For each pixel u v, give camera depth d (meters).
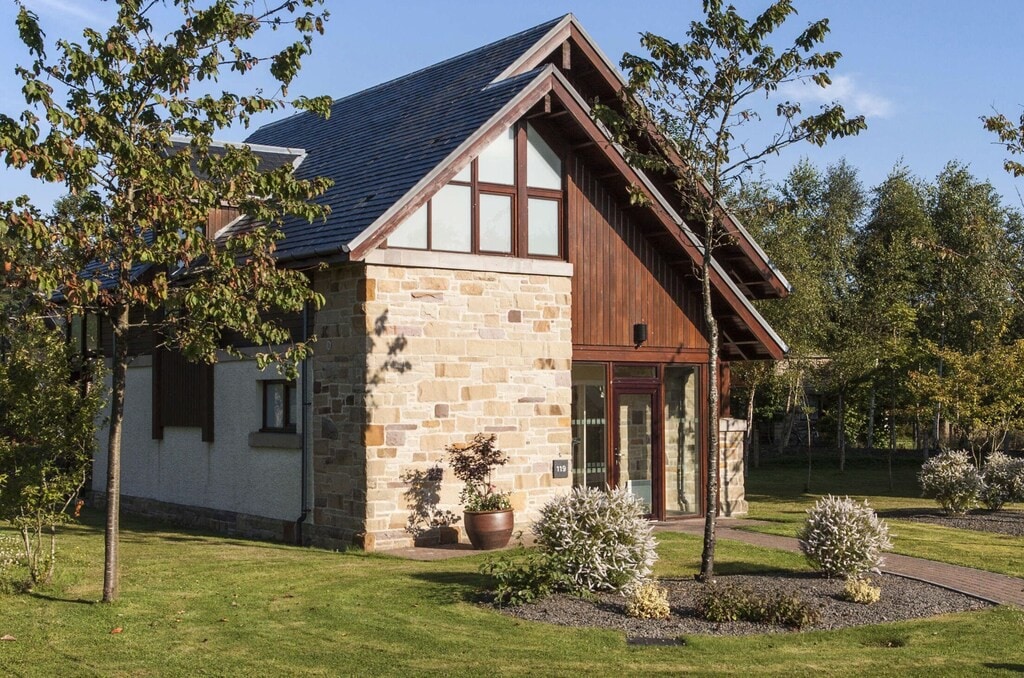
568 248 16.70
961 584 12.24
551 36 16.97
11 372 11.03
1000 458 20.64
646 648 9.10
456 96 17.55
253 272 10.39
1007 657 8.88
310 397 15.34
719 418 19.03
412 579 11.98
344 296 14.65
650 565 11.34
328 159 18.77
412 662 8.56
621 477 17.59
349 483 14.49
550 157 16.66
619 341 17.47
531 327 16.03
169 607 10.51
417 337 14.71
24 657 8.66
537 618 10.09
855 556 12.13
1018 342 21.70
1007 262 16.48
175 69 10.15
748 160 12.27
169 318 10.83
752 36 11.79
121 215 9.95
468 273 15.32
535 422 15.98
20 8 9.79
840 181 41.06
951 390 22.31
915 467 33.28
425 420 14.74
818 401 38.41
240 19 10.59
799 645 9.27
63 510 11.70
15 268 9.62
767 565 13.13
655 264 18.03
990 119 13.55
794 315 29.12
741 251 18.14
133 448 20.17
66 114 9.40
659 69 12.21
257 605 10.59
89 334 21.52
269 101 10.78
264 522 16.25
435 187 14.48
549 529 11.34
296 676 8.19
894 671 8.38
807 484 26.06
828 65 11.95
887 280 34.78
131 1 10.10
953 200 39.62
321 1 10.88
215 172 10.52
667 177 17.83
